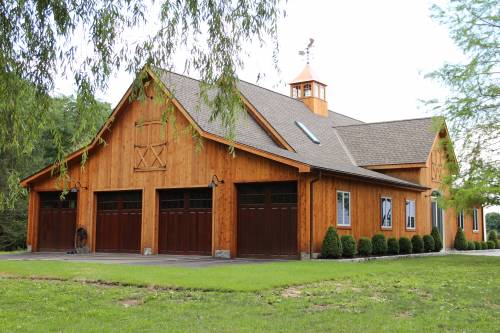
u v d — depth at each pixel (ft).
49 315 27.71
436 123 65.92
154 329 24.40
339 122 102.47
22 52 31.35
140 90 33.17
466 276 44.19
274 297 31.91
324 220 62.64
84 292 33.99
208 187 66.90
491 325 25.16
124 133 74.23
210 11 31.94
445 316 26.99
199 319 26.35
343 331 23.85
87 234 75.77
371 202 72.28
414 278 42.09
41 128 33.12
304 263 53.21
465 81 63.77
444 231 93.04
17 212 121.08
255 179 63.21
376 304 30.07
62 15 31.17
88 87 31.32
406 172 83.66
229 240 64.28
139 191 73.36
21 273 42.68
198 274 40.96
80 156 76.48
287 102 91.30
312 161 62.95
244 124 72.59
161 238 70.54
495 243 109.29
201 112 69.15
